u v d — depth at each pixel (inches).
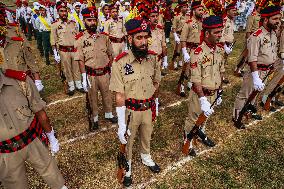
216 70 162.7
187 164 175.3
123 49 298.8
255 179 163.0
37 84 193.5
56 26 259.3
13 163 111.8
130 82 136.7
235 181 161.9
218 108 241.3
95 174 168.1
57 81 306.5
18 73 107.5
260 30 181.0
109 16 294.4
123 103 137.9
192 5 242.5
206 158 180.9
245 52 199.9
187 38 254.7
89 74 198.5
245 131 209.5
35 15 394.9
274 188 156.6
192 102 170.4
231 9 269.3
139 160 177.9
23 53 176.4
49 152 125.5
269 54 186.1
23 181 120.4
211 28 147.5
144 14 203.9
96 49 192.7
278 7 172.2
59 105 252.5
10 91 105.0
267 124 218.4
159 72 153.6
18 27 176.7
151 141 197.3
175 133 207.2
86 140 200.7
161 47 227.5
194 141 186.1
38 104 115.0
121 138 139.0
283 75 217.8
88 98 200.7
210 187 157.8
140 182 161.6
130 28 125.2
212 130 210.5
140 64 136.0
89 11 184.9
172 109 241.1
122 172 153.9
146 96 142.7
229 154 184.1
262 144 193.5
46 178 126.4
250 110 201.9
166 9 458.0
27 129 112.0
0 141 106.7
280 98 259.4
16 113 107.2
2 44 132.2
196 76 157.4
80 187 158.6
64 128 216.1
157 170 168.2
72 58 265.3
